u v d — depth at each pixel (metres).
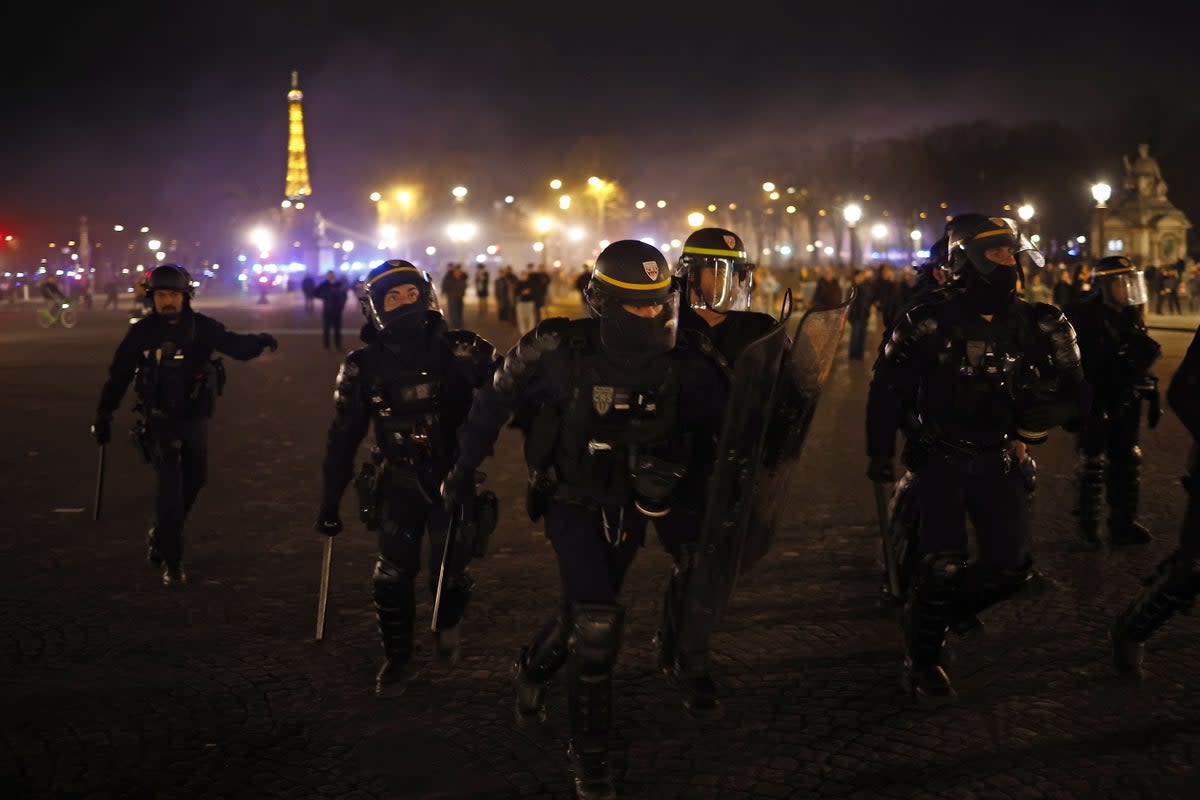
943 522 4.32
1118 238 58.12
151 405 6.07
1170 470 9.10
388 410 4.46
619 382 3.64
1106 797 3.63
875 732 4.16
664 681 4.67
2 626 5.38
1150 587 4.49
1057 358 4.33
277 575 6.27
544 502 3.82
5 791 3.71
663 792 3.72
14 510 7.86
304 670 4.82
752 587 6.00
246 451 10.51
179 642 5.17
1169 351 23.20
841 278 44.88
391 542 4.52
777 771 3.86
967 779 3.77
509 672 4.79
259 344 6.43
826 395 15.23
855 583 6.06
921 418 4.40
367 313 4.59
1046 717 4.27
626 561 3.88
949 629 4.72
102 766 3.90
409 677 4.57
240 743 4.10
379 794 3.72
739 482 3.58
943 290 4.38
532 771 3.89
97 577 6.21
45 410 13.58
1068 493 8.38
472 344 4.50
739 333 3.94
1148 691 4.51
